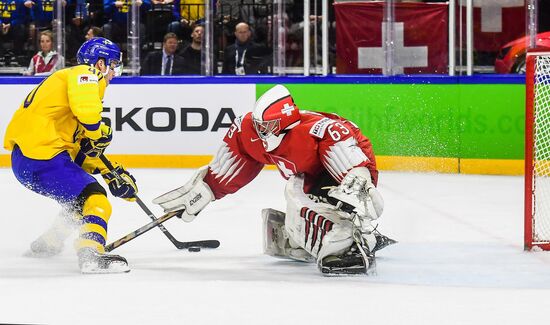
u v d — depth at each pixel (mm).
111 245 12391
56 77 11883
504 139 22562
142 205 12766
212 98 23812
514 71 23000
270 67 24344
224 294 10414
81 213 12078
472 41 22953
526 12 22734
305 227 11570
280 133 11273
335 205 11875
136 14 24250
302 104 23594
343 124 11375
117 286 10805
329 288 10781
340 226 11461
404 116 23078
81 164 12484
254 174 12273
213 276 11523
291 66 24172
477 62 23188
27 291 10508
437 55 23391
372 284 11094
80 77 11672
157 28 24531
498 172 22656
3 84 24141
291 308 9734
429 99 22906
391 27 23375
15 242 14055
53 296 10258
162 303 9953
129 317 9336
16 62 24797
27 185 12039
